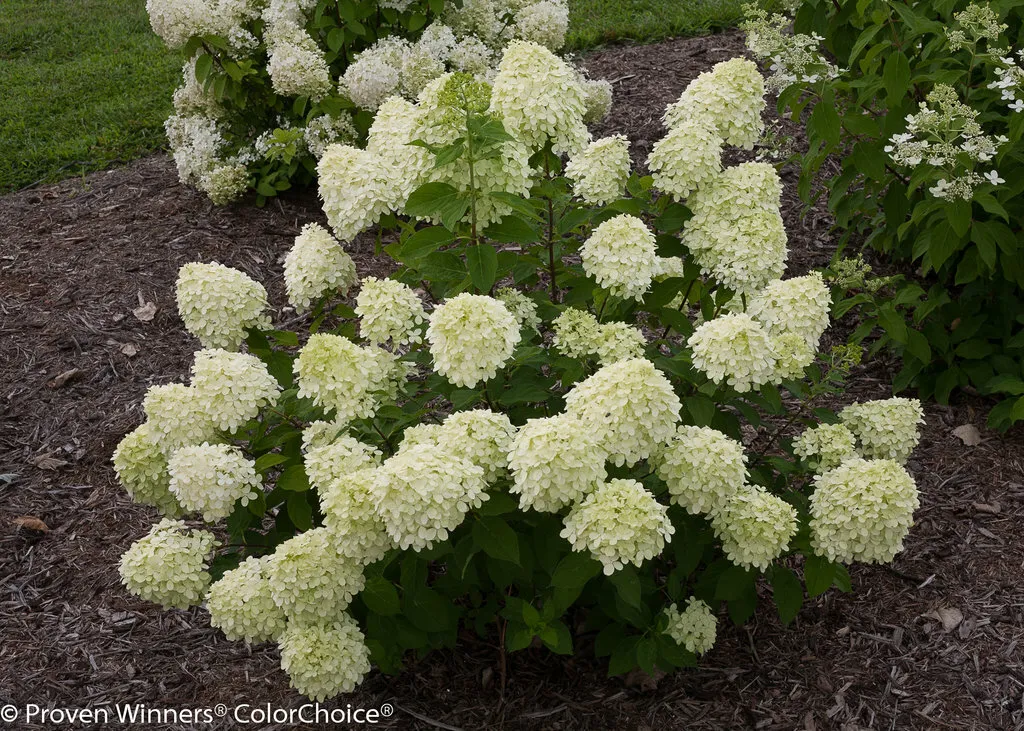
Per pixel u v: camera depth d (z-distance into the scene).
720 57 5.68
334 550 2.34
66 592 3.05
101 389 3.69
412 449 2.27
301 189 4.72
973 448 3.30
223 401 2.48
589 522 2.25
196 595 2.49
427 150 2.50
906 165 3.17
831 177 4.40
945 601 2.90
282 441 2.60
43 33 7.20
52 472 3.41
